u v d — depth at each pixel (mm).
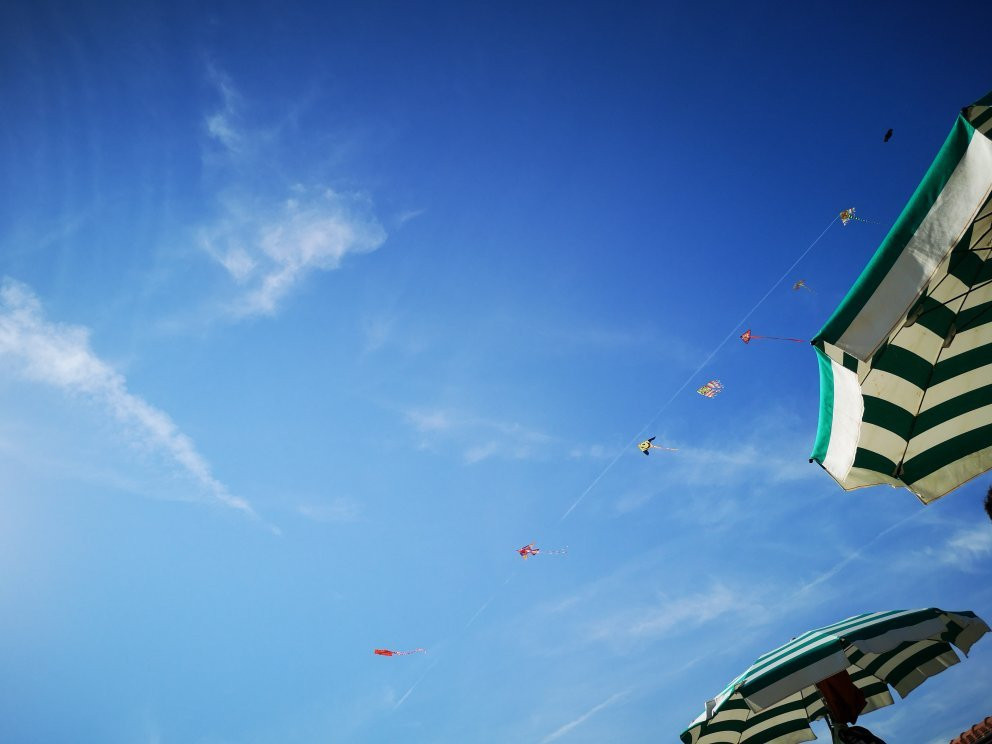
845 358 2859
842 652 3838
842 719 4086
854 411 3100
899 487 3287
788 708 5281
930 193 2662
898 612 4145
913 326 3037
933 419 3184
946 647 4633
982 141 2473
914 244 2672
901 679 4660
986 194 2469
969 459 3221
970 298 2961
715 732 5285
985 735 6695
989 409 3180
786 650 4203
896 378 3125
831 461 3332
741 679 4195
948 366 3109
